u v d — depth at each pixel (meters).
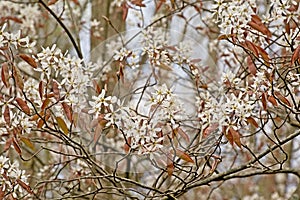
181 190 1.69
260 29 1.57
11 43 1.55
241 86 1.71
